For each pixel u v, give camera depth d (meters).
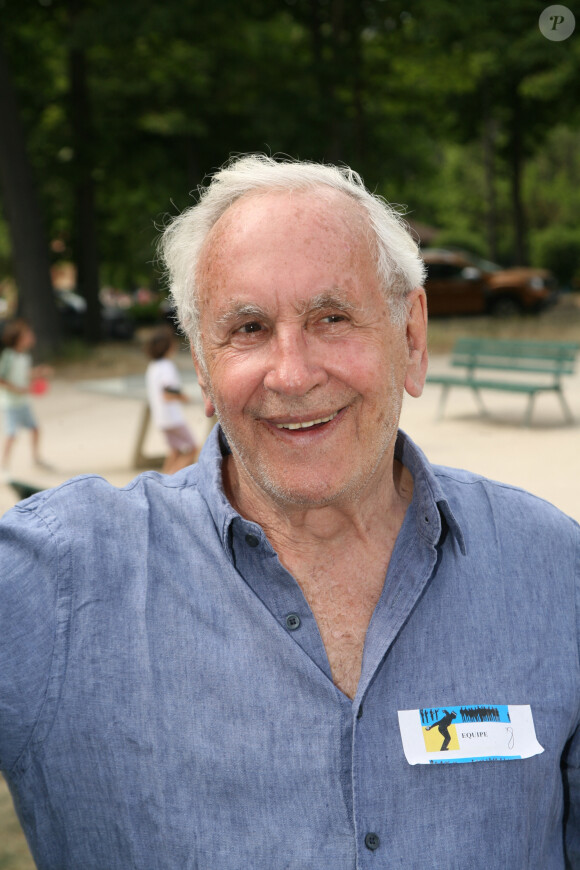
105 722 1.30
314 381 1.28
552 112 27.23
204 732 1.28
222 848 1.25
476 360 11.02
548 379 13.16
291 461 1.33
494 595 1.38
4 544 1.37
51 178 21.08
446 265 22.88
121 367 16.72
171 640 1.32
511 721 1.32
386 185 26.27
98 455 9.24
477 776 1.29
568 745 1.42
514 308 22.61
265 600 1.33
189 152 23.48
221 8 17.09
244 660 1.29
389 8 20.53
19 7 18.53
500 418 10.21
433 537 1.36
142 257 29.06
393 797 1.26
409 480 1.55
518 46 18.09
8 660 1.29
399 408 1.41
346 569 1.43
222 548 1.36
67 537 1.37
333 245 1.30
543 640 1.38
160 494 1.44
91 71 21.59
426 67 22.67
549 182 46.34
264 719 1.27
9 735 1.29
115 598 1.35
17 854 2.92
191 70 21.06
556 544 1.45
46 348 18.17
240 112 22.50
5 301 34.81
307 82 20.53
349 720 1.27
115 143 22.25
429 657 1.33
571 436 8.90
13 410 8.39
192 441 7.75
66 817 1.32
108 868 1.31
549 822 1.37
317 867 1.24
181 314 1.47
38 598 1.33
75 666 1.31
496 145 29.92
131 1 16.45
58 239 24.84
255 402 1.32
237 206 1.34
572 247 38.16
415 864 1.25
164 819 1.27
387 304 1.36
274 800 1.25
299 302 1.28
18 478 8.12
